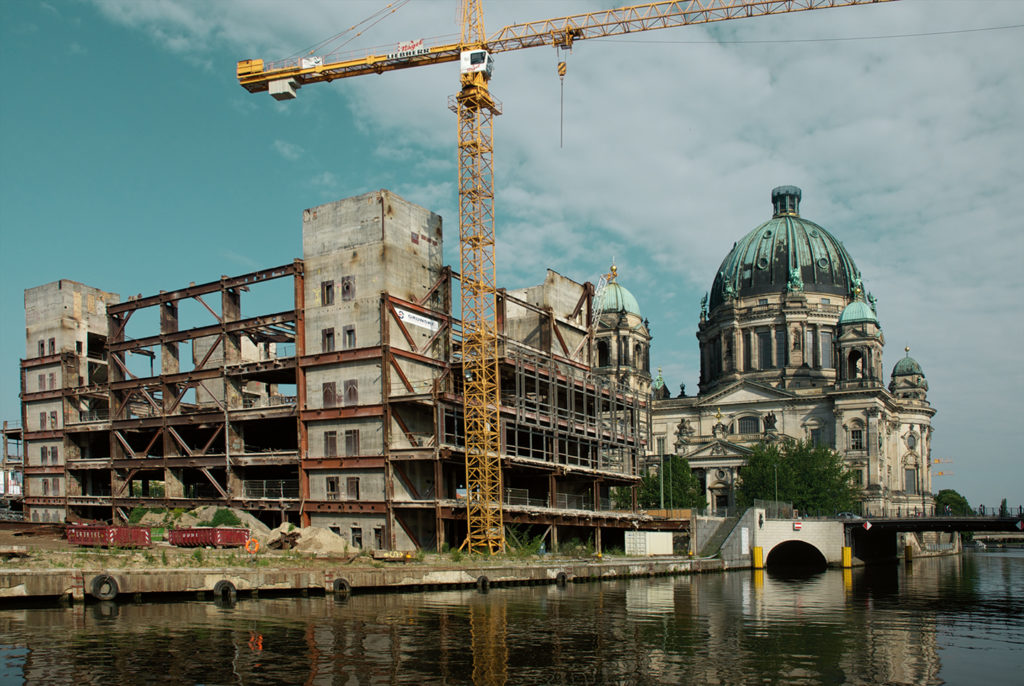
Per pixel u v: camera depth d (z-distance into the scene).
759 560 109.12
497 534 84.38
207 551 67.69
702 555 110.44
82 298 119.50
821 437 168.62
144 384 100.56
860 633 53.41
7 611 51.09
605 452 124.69
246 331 93.62
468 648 43.88
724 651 46.00
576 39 102.50
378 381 83.25
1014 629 56.16
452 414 87.62
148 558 60.88
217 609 53.22
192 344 105.62
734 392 177.88
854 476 157.25
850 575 105.50
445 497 89.50
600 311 182.50
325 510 84.88
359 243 86.06
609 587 75.56
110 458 104.19
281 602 56.72
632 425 123.56
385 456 81.81
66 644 42.66
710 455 165.38
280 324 90.19
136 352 115.88
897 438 177.62
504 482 97.06
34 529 87.31
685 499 151.00
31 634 44.81
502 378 99.69
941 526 124.44
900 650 47.84
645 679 39.06
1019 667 43.53
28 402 119.50
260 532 77.00
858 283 186.12
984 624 58.47
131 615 50.50
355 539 83.38
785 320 182.25
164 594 55.94
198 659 40.09
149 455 114.62
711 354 197.88
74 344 117.44
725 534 114.81
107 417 113.94
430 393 82.56
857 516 132.50
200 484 103.00
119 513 101.75
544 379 102.56
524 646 45.00
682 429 178.12
